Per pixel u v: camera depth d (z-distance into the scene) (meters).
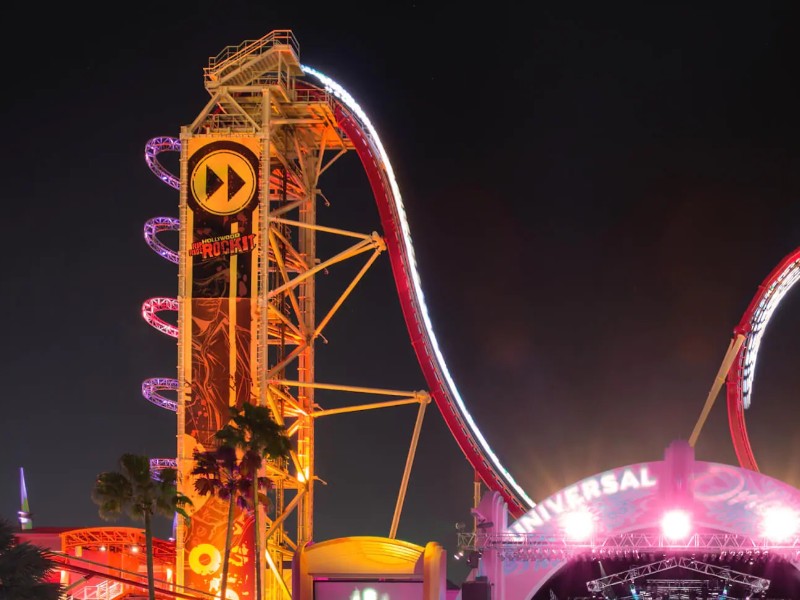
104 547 95.50
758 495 64.38
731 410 94.25
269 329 91.94
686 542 64.06
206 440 81.94
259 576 72.12
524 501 89.94
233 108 89.00
